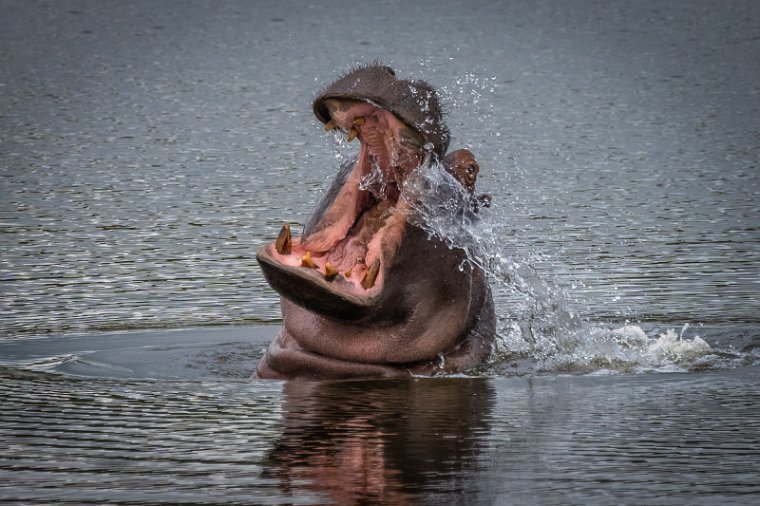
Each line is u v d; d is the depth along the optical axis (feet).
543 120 180.14
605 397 50.96
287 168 139.03
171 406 49.75
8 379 55.11
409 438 44.75
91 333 68.69
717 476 39.99
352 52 298.76
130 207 114.62
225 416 48.11
